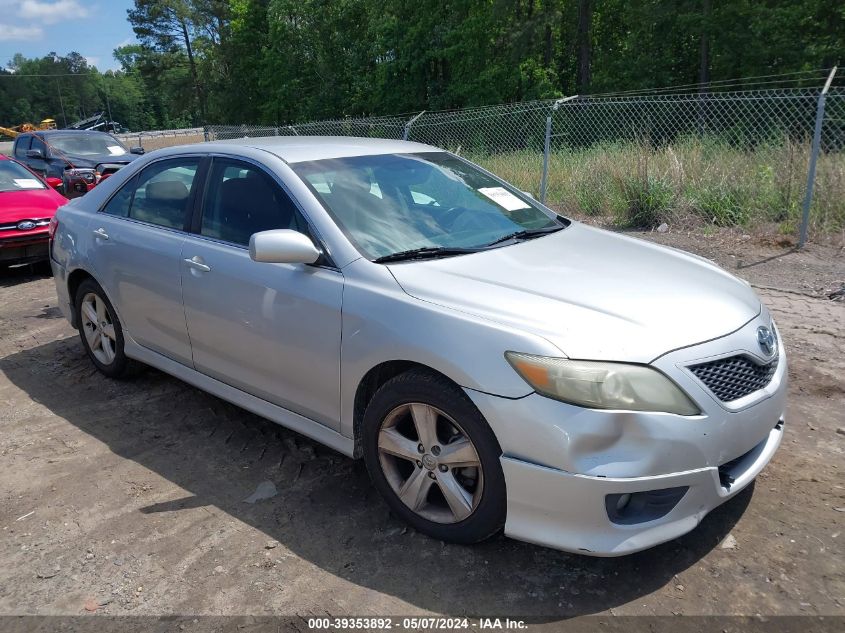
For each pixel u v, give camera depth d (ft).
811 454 11.43
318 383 10.25
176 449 12.35
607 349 8.04
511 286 9.29
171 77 186.09
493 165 39.42
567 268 10.02
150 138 115.55
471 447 8.61
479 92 95.81
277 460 11.87
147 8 182.80
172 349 13.04
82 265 14.76
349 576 8.82
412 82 103.30
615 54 103.65
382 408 9.43
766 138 32.50
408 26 101.65
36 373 16.22
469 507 8.86
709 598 8.23
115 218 14.28
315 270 10.25
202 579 8.86
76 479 11.42
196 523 10.07
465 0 95.45
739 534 9.40
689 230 28.35
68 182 34.47
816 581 8.45
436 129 46.96
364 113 115.34
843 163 27.99
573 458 7.84
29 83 361.51
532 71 99.55
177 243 12.44
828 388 13.92
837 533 9.34
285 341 10.52
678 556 9.00
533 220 12.59
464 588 8.54
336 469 11.52
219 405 14.15
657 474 7.84
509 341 8.25
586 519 7.97
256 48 138.10
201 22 175.42
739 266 23.20
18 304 22.76
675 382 8.03
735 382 8.61
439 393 8.71
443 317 8.79
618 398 7.80
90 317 15.34
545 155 31.32
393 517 10.05
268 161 11.57
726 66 78.43
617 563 8.91
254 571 8.97
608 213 32.35
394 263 9.94
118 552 9.46
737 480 8.67
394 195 11.53
